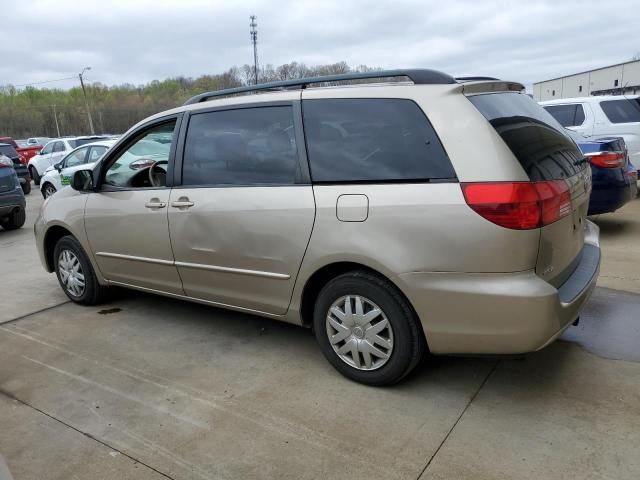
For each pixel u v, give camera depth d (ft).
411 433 8.68
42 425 9.53
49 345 13.00
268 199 10.51
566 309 8.74
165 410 9.80
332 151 9.89
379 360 9.86
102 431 9.25
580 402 9.28
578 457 7.89
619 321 12.49
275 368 11.18
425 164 8.91
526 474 7.61
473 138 8.61
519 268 8.36
